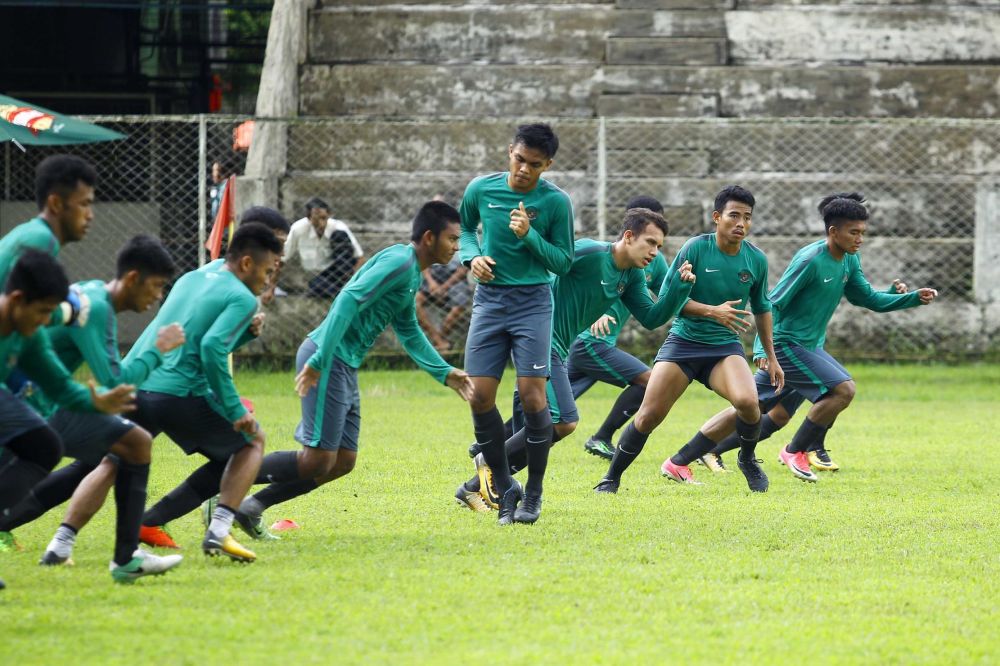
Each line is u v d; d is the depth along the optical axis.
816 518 24.45
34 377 17.39
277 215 21.75
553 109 62.22
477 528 23.06
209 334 19.16
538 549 21.03
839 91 61.69
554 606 17.12
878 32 63.09
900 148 60.62
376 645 15.20
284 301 54.62
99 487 19.69
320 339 21.08
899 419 41.91
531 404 23.50
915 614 17.05
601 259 25.61
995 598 18.03
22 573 18.89
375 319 21.75
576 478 29.80
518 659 14.64
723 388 27.58
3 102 34.31
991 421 41.44
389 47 64.06
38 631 15.66
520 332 23.62
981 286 57.41
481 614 16.64
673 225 58.94
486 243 23.94
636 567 19.62
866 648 15.39
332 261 53.56
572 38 63.75
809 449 30.55
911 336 57.69
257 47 81.00
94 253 60.78
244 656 14.68
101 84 73.69
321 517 24.17
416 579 18.61
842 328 57.81
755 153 60.62
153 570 18.38
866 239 58.28
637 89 62.09
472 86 62.50
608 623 16.34
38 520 23.61
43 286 16.38
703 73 61.97
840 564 20.19
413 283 21.83
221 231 39.44
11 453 18.47
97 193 61.31
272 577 18.69
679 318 27.86
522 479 29.52
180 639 15.34
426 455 32.69
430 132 60.97
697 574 19.17
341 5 65.50
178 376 19.69
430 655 14.80
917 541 22.12
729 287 27.66
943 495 27.64
